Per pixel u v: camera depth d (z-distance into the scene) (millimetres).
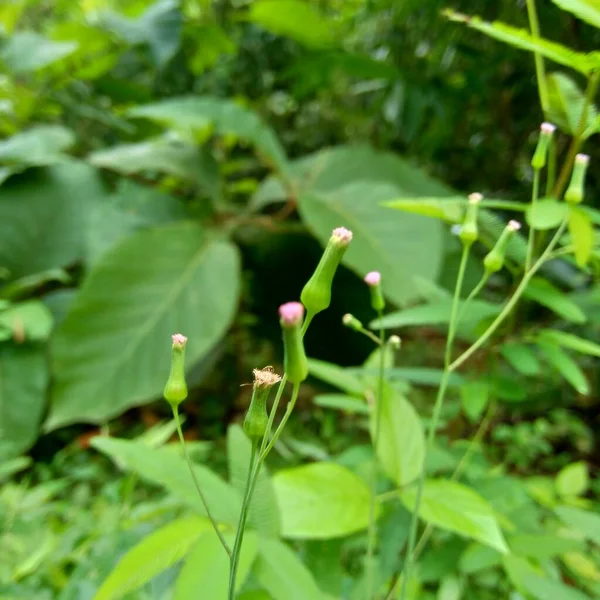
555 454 358
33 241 398
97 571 147
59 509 213
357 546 180
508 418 354
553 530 197
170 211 424
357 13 437
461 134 447
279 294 466
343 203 376
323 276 76
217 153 565
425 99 401
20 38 443
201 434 419
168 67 568
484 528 116
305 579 109
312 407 410
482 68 358
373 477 127
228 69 594
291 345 72
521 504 180
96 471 271
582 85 257
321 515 134
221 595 97
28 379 331
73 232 409
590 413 356
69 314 324
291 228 440
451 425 262
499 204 138
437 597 163
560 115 156
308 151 631
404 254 335
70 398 312
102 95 545
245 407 459
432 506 126
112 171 447
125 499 194
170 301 339
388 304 411
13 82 465
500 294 366
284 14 421
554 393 332
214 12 569
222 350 452
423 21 400
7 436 317
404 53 440
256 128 414
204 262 357
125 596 124
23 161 403
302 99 574
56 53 431
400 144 539
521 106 382
